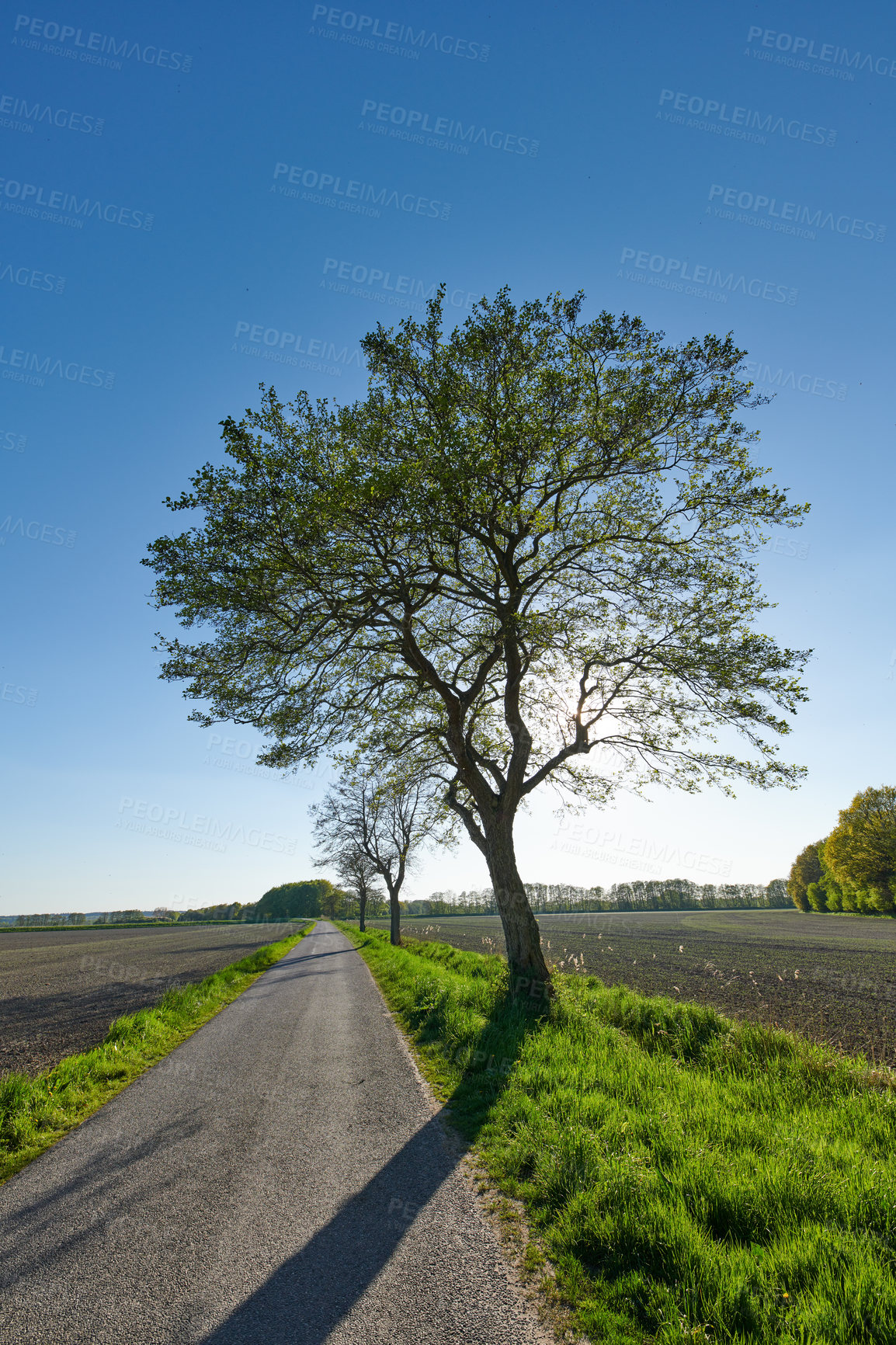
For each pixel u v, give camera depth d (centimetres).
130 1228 436
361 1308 344
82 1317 340
